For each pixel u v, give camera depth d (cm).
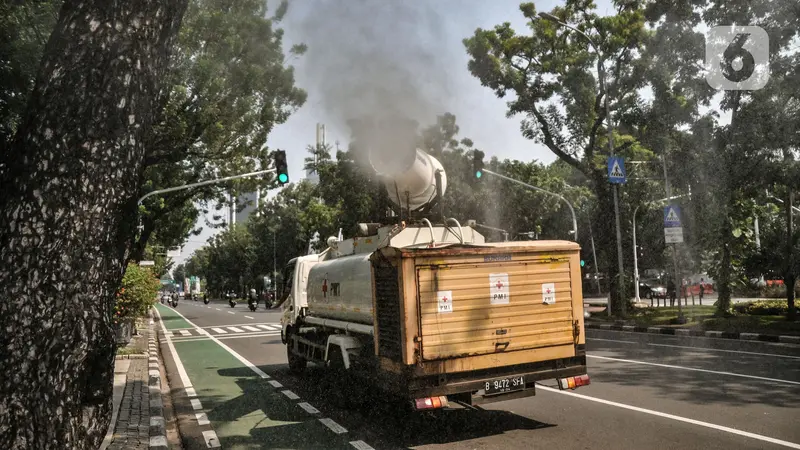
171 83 1484
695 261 2603
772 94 1584
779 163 1603
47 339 322
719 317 1902
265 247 6269
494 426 634
